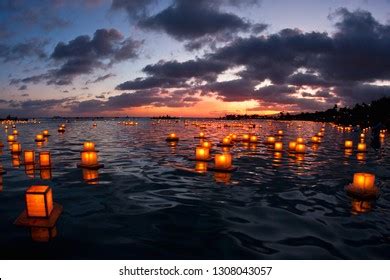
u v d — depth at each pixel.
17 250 4.76
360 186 8.01
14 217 6.11
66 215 6.31
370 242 5.27
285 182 9.66
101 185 8.91
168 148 19.36
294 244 5.15
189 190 8.48
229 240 5.27
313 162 14.05
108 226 5.77
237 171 11.38
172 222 6.04
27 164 12.20
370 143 25.59
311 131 47.50
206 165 12.58
